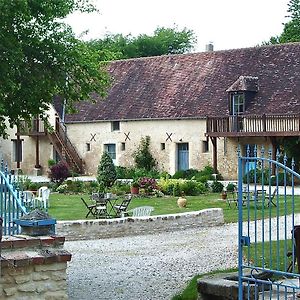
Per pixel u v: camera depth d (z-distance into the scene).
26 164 48.00
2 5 11.18
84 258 15.55
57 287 8.60
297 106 36.19
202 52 43.78
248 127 37.06
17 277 8.33
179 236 19.16
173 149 40.59
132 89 44.16
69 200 29.28
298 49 40.28
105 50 14.05
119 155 42.97
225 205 26.92
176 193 31.92
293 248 8.17
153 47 67.12
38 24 12.24
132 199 29.95
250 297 9.06
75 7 12.66
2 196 11.14
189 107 40.22
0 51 11.51
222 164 38.72
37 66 12.30
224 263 14.31
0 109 11.23
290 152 35.97
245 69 40.53
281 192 29.69
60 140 45.03
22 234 8.84
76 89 12.95
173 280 12.86
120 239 18.70
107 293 11.88
